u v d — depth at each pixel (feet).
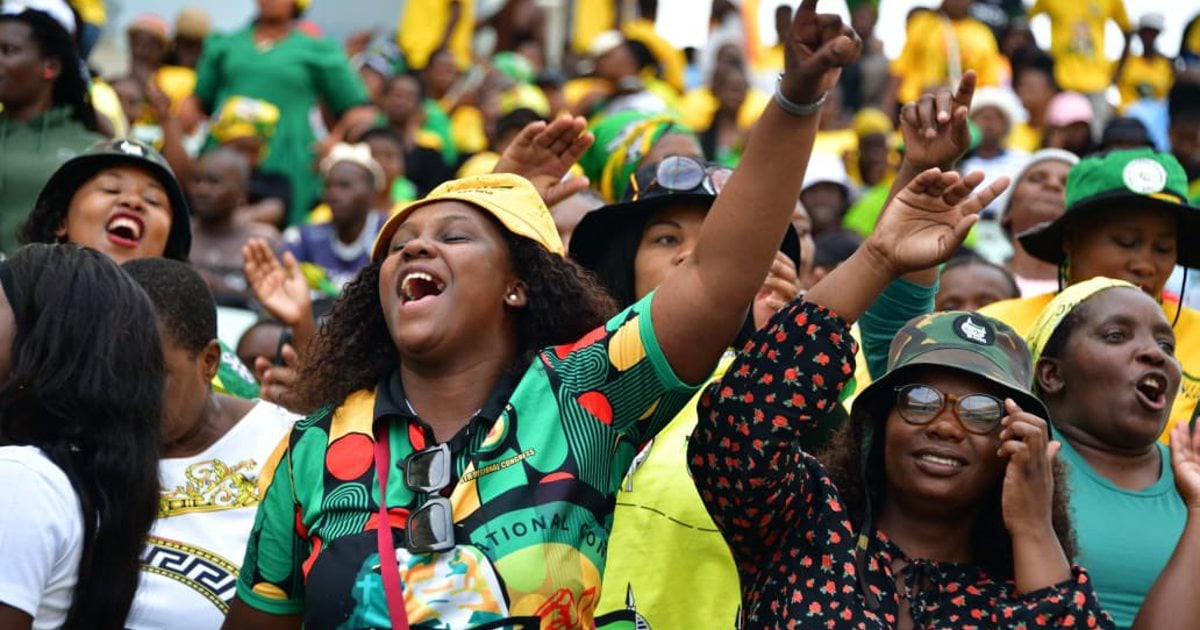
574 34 186.60
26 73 80.64
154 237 66.54
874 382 48.42
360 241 108.68
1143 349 54.90
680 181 56.13
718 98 150.71
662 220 56.95
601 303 45.34
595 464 42.32
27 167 80.48
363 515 41.98
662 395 42.93
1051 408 56.39
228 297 98.22
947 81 169.48
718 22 175.22
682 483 51.29
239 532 53.01
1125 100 179.11
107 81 126.62
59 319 44.37
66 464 43.50
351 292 46.03
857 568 45.60
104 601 43.78
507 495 41.45
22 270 45.01
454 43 172.65
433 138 140.77
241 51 130.21
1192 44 180.45
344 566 41.32
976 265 78.18
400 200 123.65
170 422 53.57
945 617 45.78
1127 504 54.44
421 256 43.88
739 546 45.93
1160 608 49.06
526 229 44.39
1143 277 67.36
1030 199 85.66
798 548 45.52
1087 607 45.19
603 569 42.39
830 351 43.09
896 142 145.48
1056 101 150.71
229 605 49.67
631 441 43.29
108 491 43.88
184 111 131.23
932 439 47.24
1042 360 56.54
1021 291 84.58
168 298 53.93
